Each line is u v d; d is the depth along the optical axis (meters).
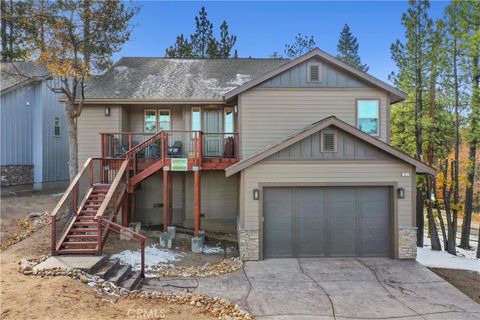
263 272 8.45
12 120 15.60
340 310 6.27
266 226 9.84
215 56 25.52
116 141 12.73
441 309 6.40
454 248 13.95
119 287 6.59
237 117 12.54
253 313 6.05
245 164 9.59
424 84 15.05
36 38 10.81
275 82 12.10
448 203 14.47
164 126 13.88
